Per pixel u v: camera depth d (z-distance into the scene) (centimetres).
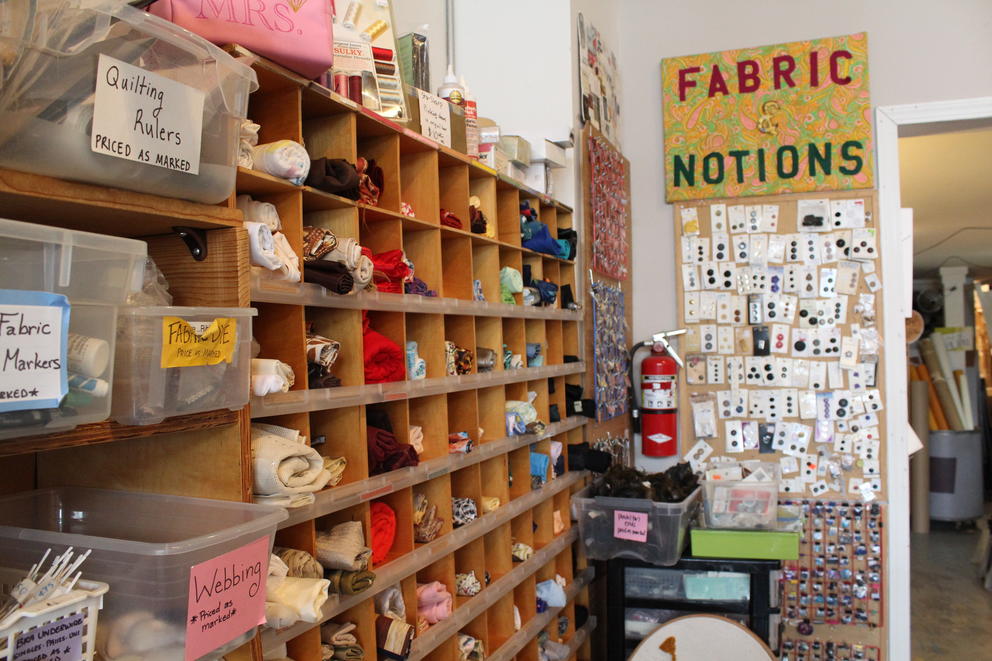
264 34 131
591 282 314
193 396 104
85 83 87
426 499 200
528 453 260
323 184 151
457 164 222
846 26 371
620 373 359
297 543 145
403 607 178
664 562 280
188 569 96
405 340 189
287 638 133
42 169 86
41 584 89
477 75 324
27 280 83
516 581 238
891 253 360
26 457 135
